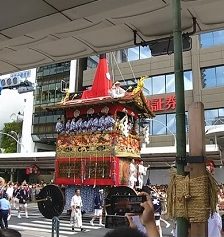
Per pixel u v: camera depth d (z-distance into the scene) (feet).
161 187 72.64
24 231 44.34
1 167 106.52
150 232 7.86
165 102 107.14
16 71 29.07
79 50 25.03
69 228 47.47
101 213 50.67
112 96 52.11
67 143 54.80
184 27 21.12
